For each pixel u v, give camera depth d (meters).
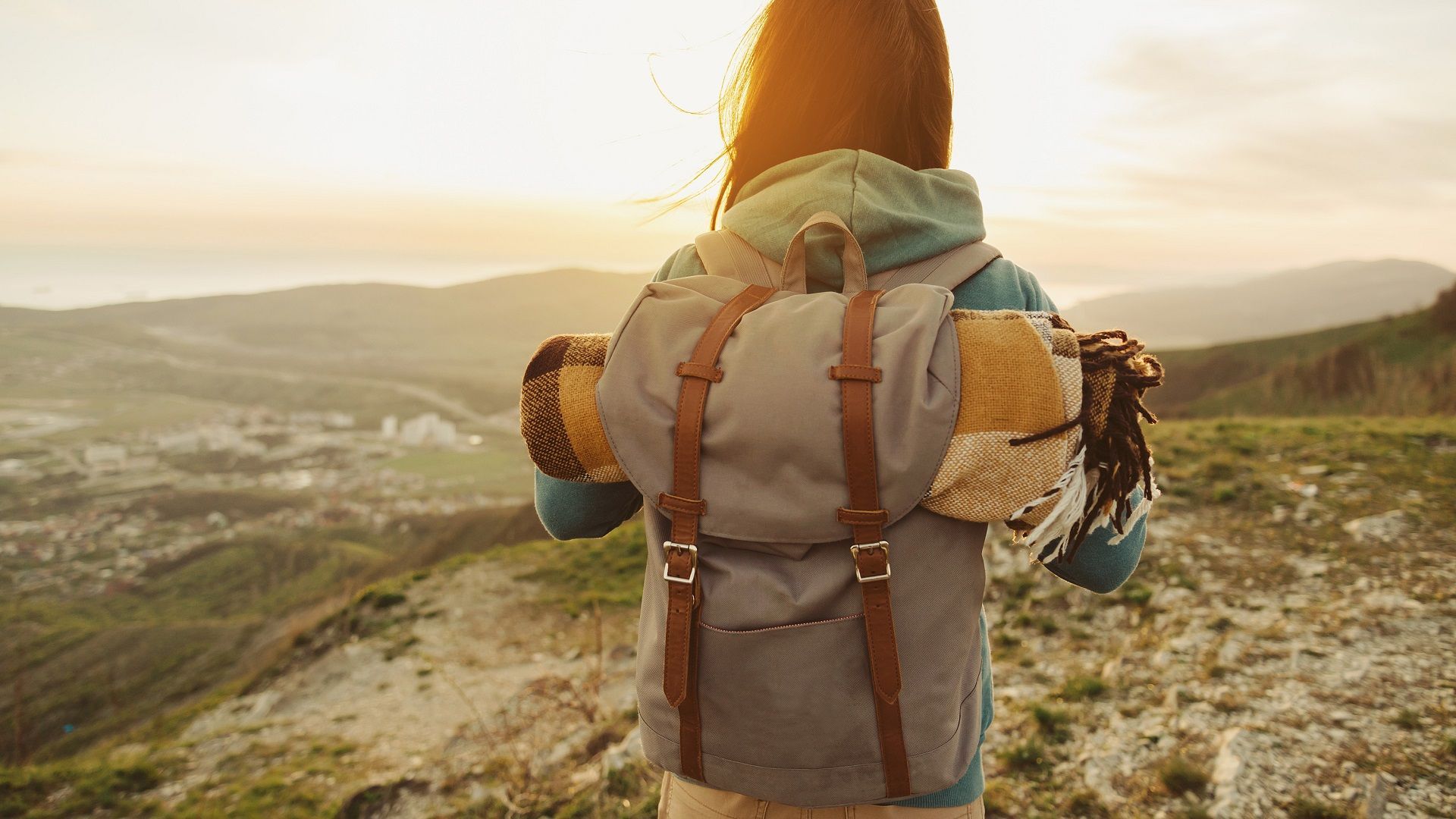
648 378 0.72
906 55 0.89
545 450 0.77
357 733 6.77
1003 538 6.70
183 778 6.28
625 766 4.25
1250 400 35.06
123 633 44.47
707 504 0.68
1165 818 3.20
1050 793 3.52
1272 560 5.81
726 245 0.88
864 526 0.65
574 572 10.78
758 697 0.69
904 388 0.65
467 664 8.34
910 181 0.83
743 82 0.99
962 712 0.75
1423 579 5.10
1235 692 4.04
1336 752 3.39
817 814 0.77
